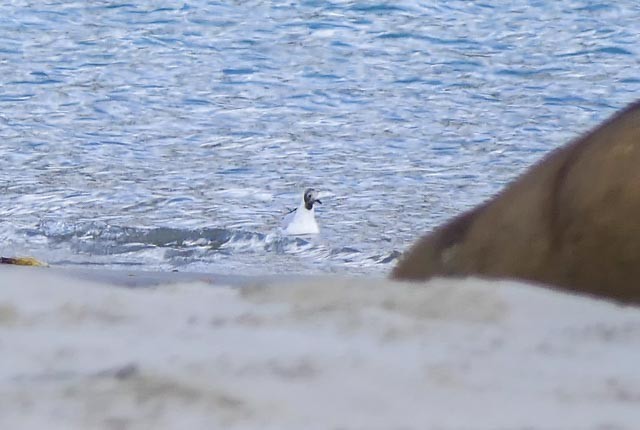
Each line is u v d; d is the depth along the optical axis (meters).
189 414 2.94
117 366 3.49
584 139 6.46
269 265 24.23
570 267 6.06
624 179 5.97
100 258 24.59
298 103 43.97
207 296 5.08
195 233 26.84
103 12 59.72
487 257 6.38
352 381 3.42
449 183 32.91
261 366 3.56
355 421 2.98
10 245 25.52
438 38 55.34
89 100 43.50
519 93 45.53
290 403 3.10
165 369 3.35
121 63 50.03
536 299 4.97
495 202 6.61
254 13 59.81
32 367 3.60
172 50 52.72
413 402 3.21
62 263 23.84
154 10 60.19
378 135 38.88
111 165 34.44
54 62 49.81
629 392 3.43
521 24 58.25
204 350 3.84
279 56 51.78
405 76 48.34
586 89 46.19
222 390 3.14
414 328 4.37
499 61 51.12
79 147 36.62
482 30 57.00
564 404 3.26
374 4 61.44
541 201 6.32
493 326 4.50
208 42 54.22
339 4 61.38
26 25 56.78
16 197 30.06
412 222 28.55
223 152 36.69
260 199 30.80
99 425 2.86
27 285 4.96
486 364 3.78
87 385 3.13
